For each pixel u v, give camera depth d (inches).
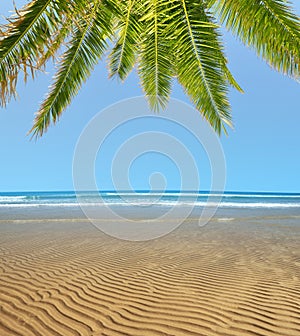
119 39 246.5
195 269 177.8
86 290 138.9
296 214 609.9
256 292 135.6
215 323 105.0
